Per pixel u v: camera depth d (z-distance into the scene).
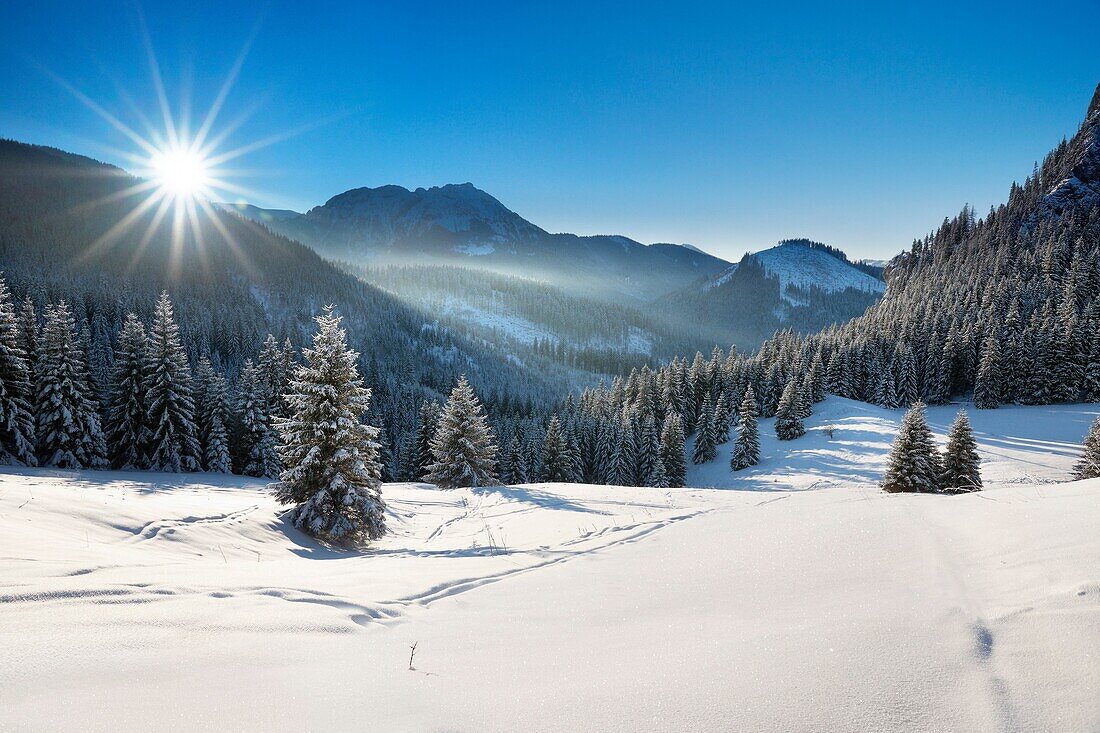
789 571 6.02
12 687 2.92
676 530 9.42
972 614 4.03
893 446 29.16
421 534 18.02
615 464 51.75
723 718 2.98
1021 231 108.00
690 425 76.25
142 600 4.68
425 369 165.88
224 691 3.23
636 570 7.01
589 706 3.21
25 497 10.26
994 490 9.08
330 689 3.41
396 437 64.75
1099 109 116.25
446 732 2.95
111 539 9.33
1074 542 5.21
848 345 80.31
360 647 4.23
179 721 2.86
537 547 9.91
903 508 8.34
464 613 5.48
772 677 3.38
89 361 40.97
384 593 6.07
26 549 6.39
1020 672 3.11
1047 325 63.06
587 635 4.59
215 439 36.22
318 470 16.06
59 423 30.44
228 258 197.12
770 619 4.57
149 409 33.03
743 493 20.58
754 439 54.41
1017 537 5.81
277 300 188.50
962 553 5.75
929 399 70.44
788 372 77.62
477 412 34.47
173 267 177.50
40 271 140.62
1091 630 3.39
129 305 99.19
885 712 2.89
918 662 3.36
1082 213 102.19
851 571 5.70
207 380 38.28
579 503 20.22
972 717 2.76
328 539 15.30
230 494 23.34
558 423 47.19
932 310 85.12
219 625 4.29
